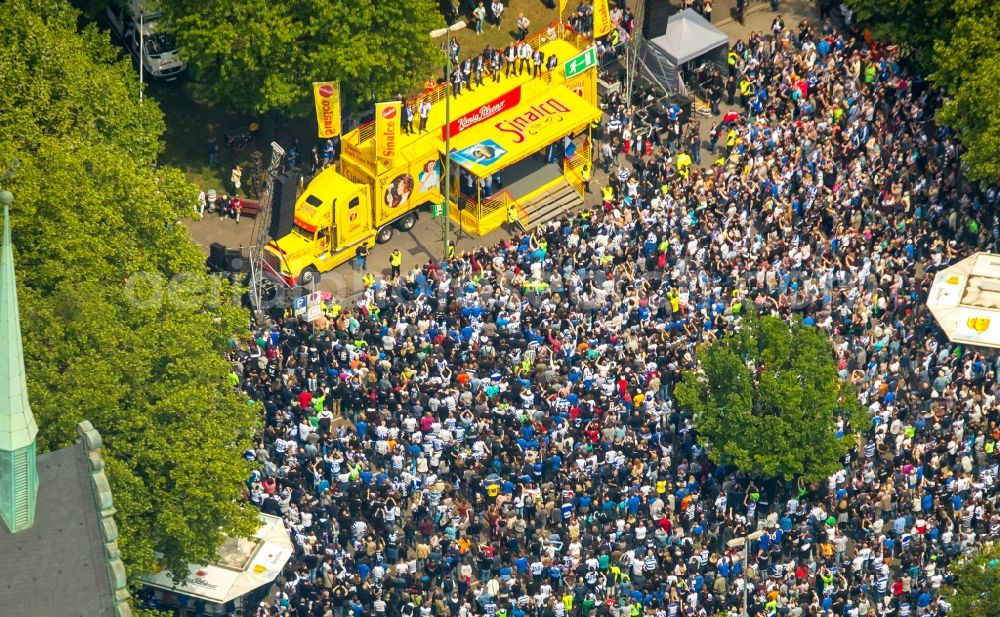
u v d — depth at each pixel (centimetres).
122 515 18400
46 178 19275
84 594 14175
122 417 18738
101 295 19088
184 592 19525
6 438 13825
